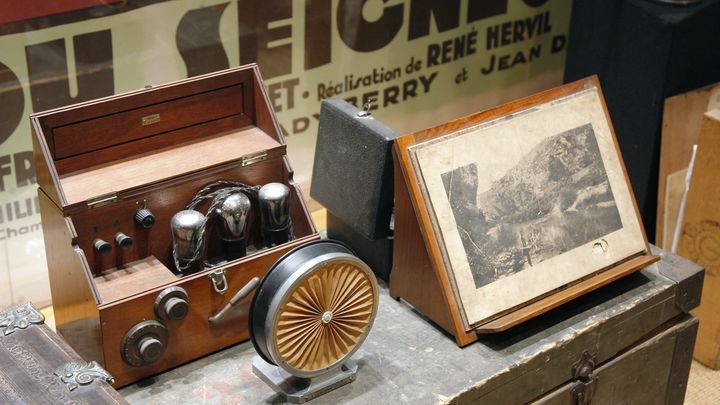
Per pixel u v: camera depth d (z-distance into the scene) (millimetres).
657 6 2391
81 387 1444
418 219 1607
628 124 2543
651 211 2586
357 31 2375
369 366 1612
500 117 1694
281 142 1717
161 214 1649
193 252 1611
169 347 1591
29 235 2092
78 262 1531
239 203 1627
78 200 1542
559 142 1742
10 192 2031
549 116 1741
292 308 1452
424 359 1628
